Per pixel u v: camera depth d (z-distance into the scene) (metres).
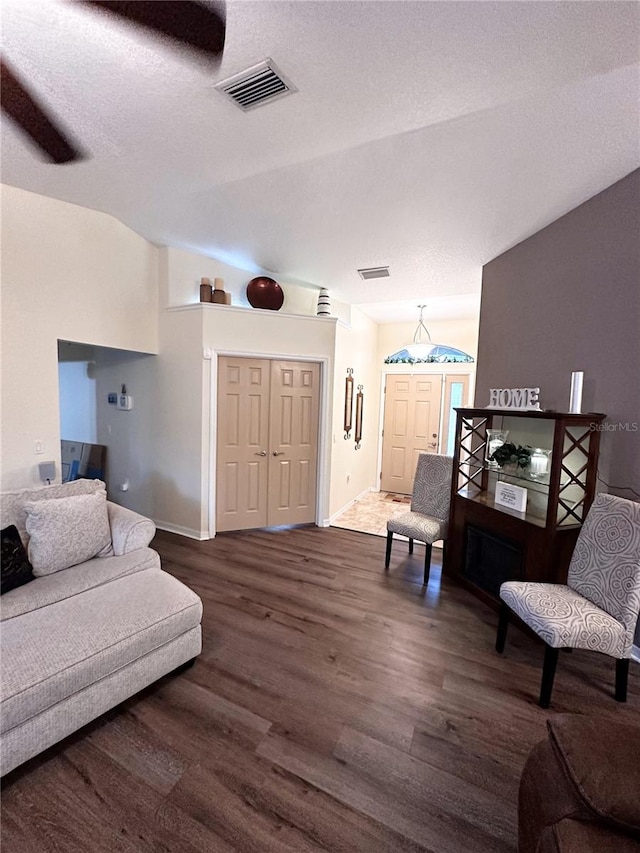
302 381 4.14
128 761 1.47
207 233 3.31
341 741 1.57
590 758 0.94
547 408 2.82
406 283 4.15
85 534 2.21
